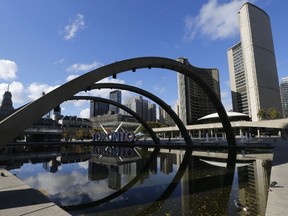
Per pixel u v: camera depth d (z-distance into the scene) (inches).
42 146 1766.7
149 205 271.6
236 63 5142.7
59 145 1866.4
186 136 1444.4
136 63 648.4
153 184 398.0
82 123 4901.6
